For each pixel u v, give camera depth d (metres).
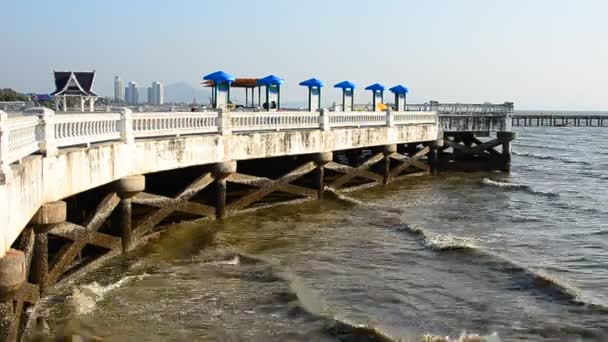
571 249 21.23
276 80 35.41
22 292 11.74
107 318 13.12
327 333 12.70
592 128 157.12
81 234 15.75
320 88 35.38
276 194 27.66
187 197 21.20
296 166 29.50
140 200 18.81
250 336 12.51
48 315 13.02
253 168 29.62
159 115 19.50
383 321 13.67
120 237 17.80
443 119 40.50
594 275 17.97
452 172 42.84
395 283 16.58
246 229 22.33
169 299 14.52
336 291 15.73
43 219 13.27
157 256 18.06
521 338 12.88
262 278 16.34
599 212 29.19
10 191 10.46
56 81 32.69
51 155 13.62
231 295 14.93
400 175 38.41
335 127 29.67
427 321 13.77
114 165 17.14
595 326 13.59
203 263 17.59
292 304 14.32
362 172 32.69
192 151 21.05
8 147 10.58
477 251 19.81
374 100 43.09
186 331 12.65
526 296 15.67
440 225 25.05
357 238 21.72
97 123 16.42
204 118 22.02
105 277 15.93
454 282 16.77
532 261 19.41
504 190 35.59
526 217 27.38
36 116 13.05
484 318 14.05
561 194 36.03
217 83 31.56
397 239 21.72
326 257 19.05
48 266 14.69
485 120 42.47
